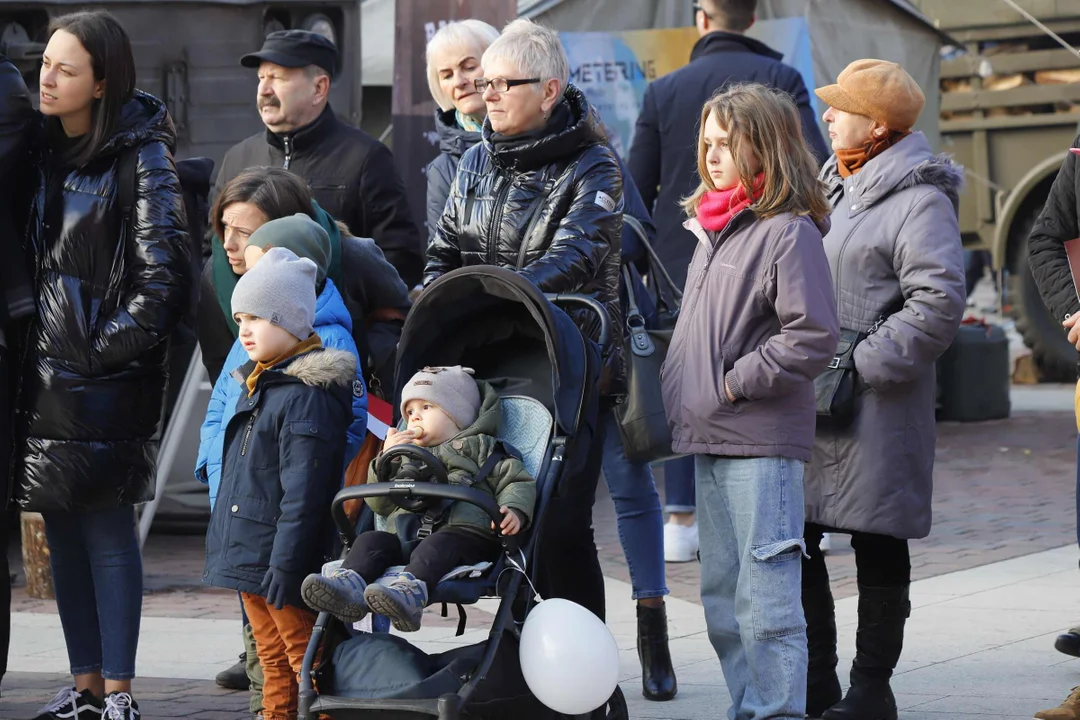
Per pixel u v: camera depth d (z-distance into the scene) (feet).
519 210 39.29
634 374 43.70
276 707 38.34
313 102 50.83
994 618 53.06
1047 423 111.34
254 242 40.22
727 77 63.41
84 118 41.27
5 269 40.96
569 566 38.47
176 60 66.23
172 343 47.67
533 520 32.63
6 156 41.04
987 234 126.82
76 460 40.73
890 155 41.04
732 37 64.18
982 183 125.18
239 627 54.90
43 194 41.81
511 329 36.35
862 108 41.14
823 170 43.75
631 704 43.83
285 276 37.47
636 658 49.42
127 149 41.37
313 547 36.52
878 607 40.83
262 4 66.44
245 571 36.91
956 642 49.78
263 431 37.14
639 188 65.41
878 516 39.50
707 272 37.01
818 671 42.16
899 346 39.09
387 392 43.83
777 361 35.01
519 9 87.20
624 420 43.47
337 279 42.96
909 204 40.24
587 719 32.83
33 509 40.91
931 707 42.27
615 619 55.16
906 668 46.70
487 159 40.78
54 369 40.88
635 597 44.91
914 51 93.81
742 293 36.09
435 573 31.01
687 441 36.94
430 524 32.68
